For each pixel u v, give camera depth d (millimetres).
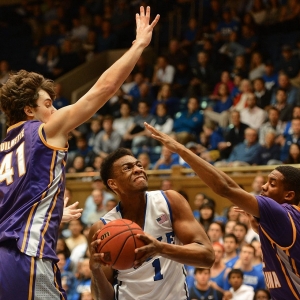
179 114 14711
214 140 13641
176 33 18859
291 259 4418
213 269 9086
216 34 16938
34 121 4055
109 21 19547
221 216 11102
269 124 12984
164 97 15555
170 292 4586
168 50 18734
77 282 9961
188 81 16578
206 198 11055
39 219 3848
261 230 4531
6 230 3816
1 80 19141
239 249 9523
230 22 17094
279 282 4551
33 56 20281
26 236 3801
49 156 3910
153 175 12648
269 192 4676
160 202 4598
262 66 15344
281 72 14039
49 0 21391
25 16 21859
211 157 13039
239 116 13289
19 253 3795
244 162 12391
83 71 18953
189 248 4152
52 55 19734
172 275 4598
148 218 4578
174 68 16812
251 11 17234
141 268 4551
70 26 20516
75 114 3930
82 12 20094
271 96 13922
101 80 3984
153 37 19125
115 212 4676
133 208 4609
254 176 11547
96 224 4656
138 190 4492
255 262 9141
